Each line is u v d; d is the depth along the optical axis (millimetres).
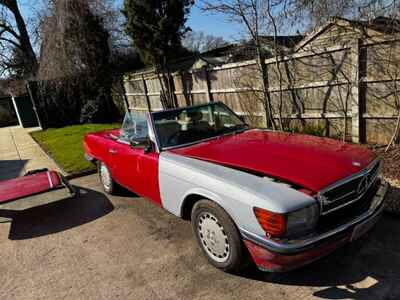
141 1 10250
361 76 5477
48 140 11422
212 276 2934
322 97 6246
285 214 2256
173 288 2842
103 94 15117
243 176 2691
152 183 3666
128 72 15125
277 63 6777
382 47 5098
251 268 2975
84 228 4289
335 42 7012
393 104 5227
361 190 2678
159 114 3838
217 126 4129
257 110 7699
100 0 14258
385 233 3299
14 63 21094
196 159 3195
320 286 2660
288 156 2928
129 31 10930
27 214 4992
